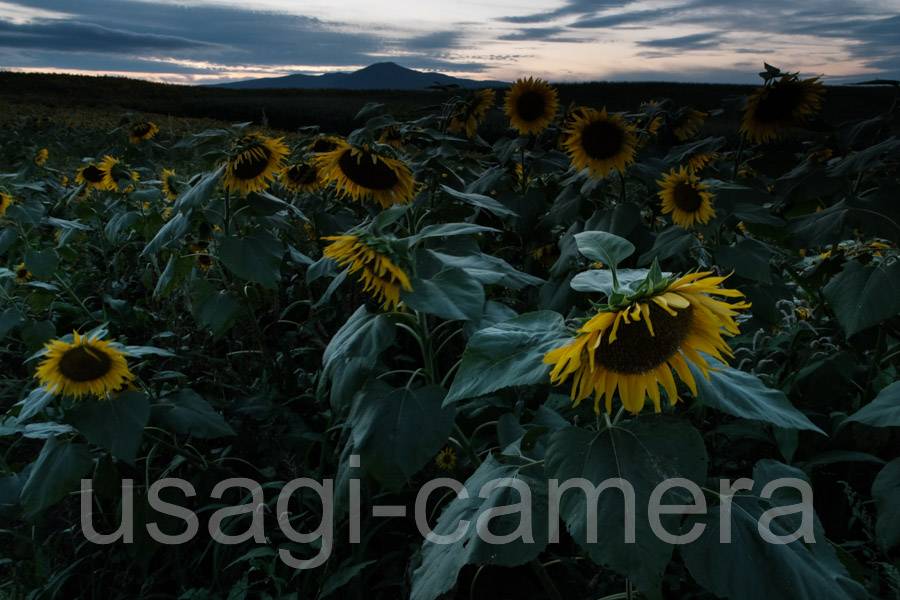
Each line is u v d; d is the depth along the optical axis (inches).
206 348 151.2
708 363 62.4
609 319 51.9
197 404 108.3
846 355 101.0
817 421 100.7
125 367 99.3
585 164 147.2
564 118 192.5
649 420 57.6
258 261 133.0
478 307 68.0
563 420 91.9
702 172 160.4
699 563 55.9
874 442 93.8
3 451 123.1
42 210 175.6
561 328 59.8
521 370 56.6
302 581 100.9
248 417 123.5
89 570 108.7
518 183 198.4
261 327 171.2
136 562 104.3
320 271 113.7
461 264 87.6
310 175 168.2
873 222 109.8
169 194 206.2
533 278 86.6
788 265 149.0
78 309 177.2
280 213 165.9
